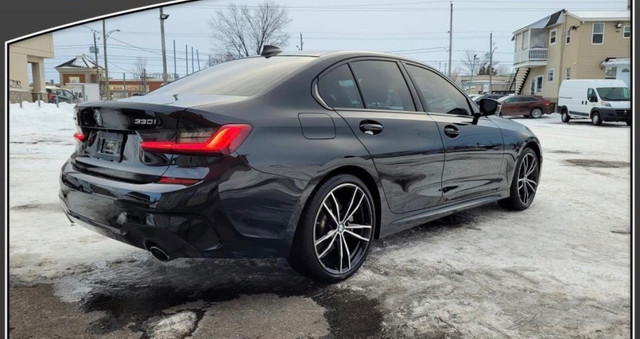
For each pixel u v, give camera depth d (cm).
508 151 438
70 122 1599
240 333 234
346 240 306
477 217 448
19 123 1494
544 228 411
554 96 3148
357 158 292
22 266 318
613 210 479
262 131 253
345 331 236
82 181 267
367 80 328
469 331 235
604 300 268
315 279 285
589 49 2842
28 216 438
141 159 250
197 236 236
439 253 344
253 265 322
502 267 317
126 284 291
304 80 291
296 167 261
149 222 233
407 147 328
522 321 245
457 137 376
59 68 4781
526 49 3331
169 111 239
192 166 236
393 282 293
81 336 230
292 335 232
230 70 327
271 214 254
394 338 229
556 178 681
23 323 242
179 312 255
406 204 336
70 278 299
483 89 5547
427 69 385
